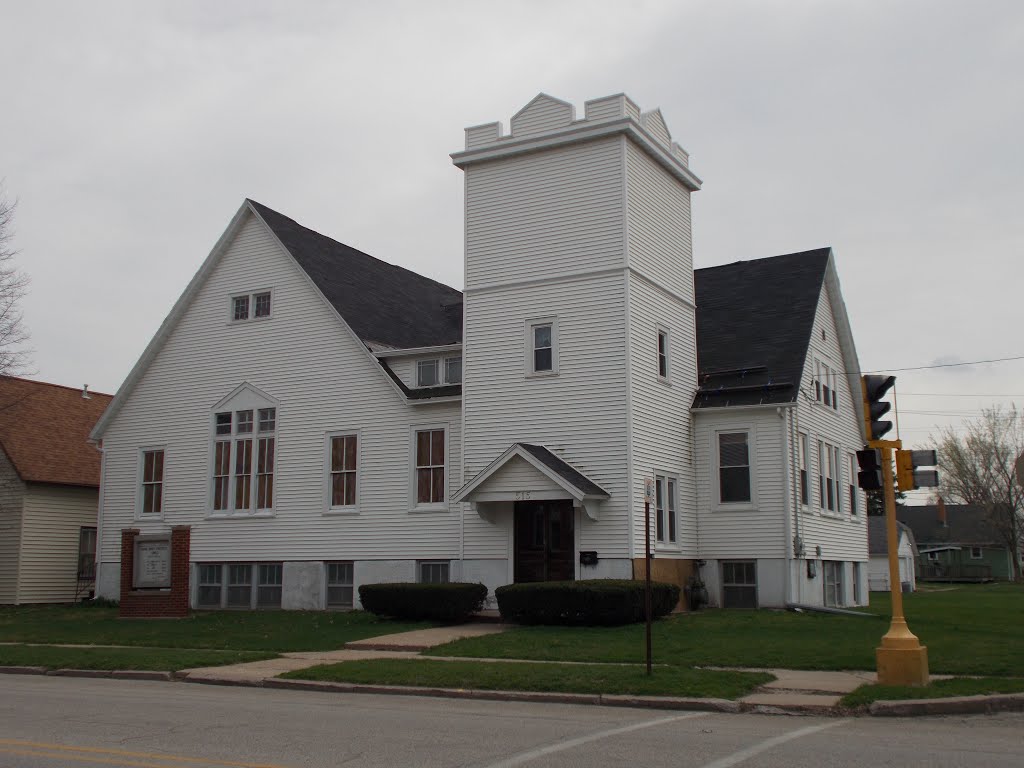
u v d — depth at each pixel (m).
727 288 33.09
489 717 13.06
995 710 13.23
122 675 18.50
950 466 86.75
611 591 22.30
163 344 33.53
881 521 61.12
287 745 10.91
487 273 27.78
